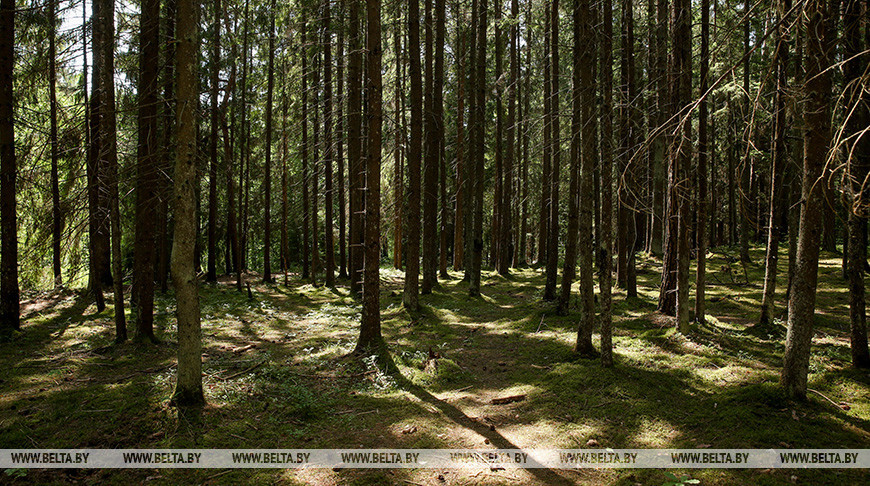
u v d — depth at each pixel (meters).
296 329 10.73
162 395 5.84
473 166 14.48
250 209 21.91
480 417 5.74
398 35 15.39
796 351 5.30
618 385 6.19
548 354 7.92
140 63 8.84
